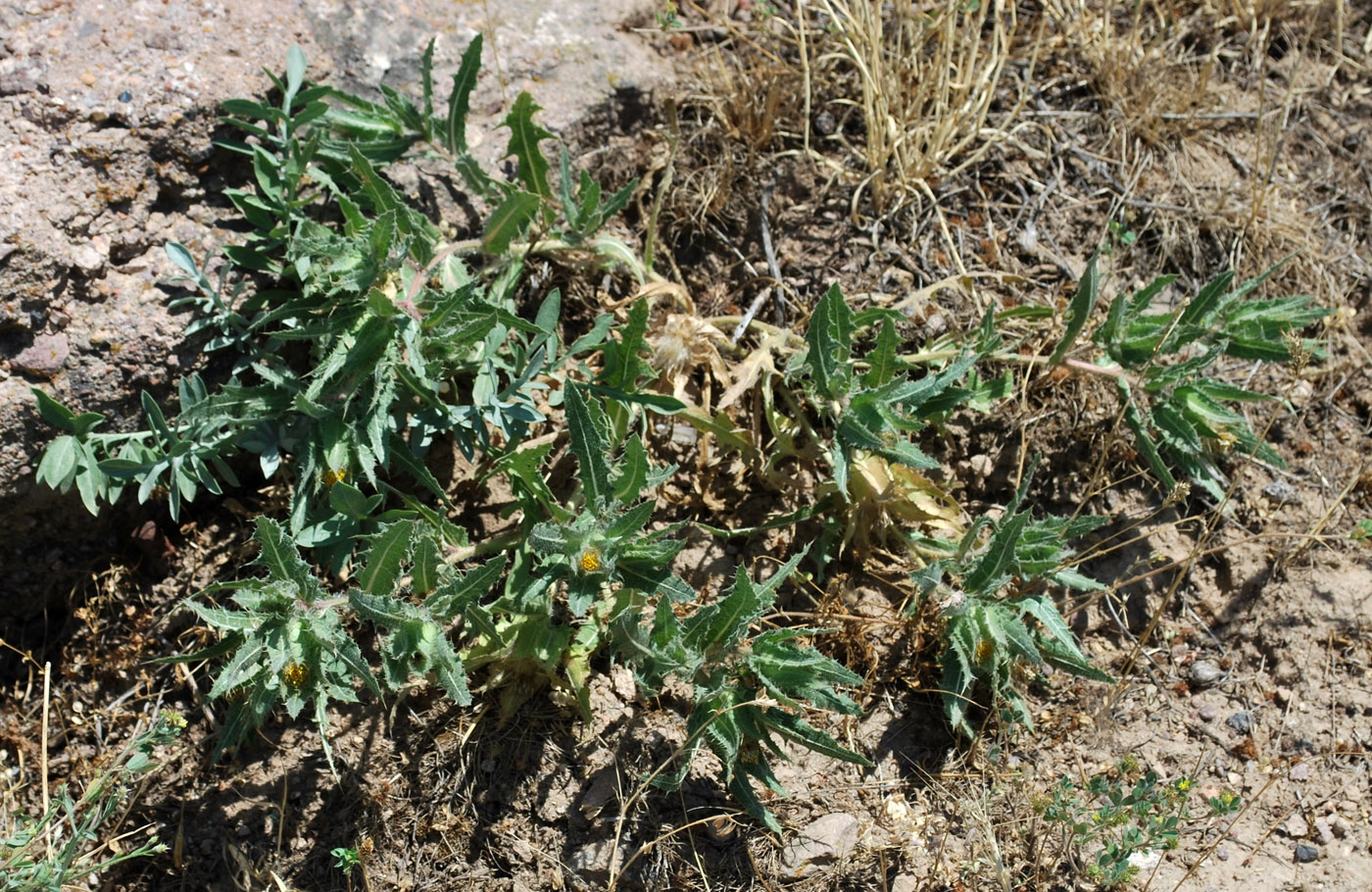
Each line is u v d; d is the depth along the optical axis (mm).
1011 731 942
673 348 944
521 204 927
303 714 919
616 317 995
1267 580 995
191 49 933
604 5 1061
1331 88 1152
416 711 918
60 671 938
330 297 889
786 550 967
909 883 901
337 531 885
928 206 1060
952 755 930
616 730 918
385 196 894
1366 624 979
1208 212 1082
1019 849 911
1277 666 977
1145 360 972
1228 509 1006
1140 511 1005
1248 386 1046
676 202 1036
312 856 901
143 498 873
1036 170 1085
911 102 1082
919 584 909
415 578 848
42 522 913
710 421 941
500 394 913
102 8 926
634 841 903
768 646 868
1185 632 986
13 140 890
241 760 914
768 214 1046
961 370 912
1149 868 911
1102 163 1092
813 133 1076
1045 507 1005
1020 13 1138
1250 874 911
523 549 903
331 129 960
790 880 900
